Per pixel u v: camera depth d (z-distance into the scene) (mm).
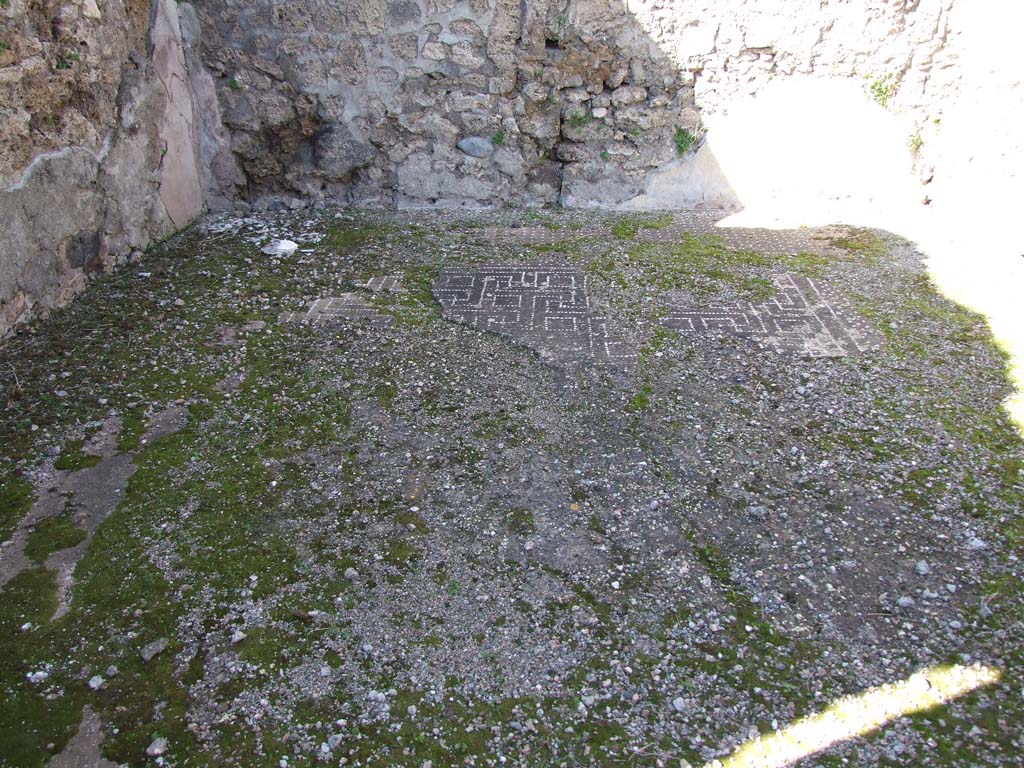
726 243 5172
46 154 3793
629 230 5426
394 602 2404
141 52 4727
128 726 2016
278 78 5434
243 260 4797
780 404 3426
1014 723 2025
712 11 5367
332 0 5266
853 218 5594
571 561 2572
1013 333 3939
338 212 5734
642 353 3826
